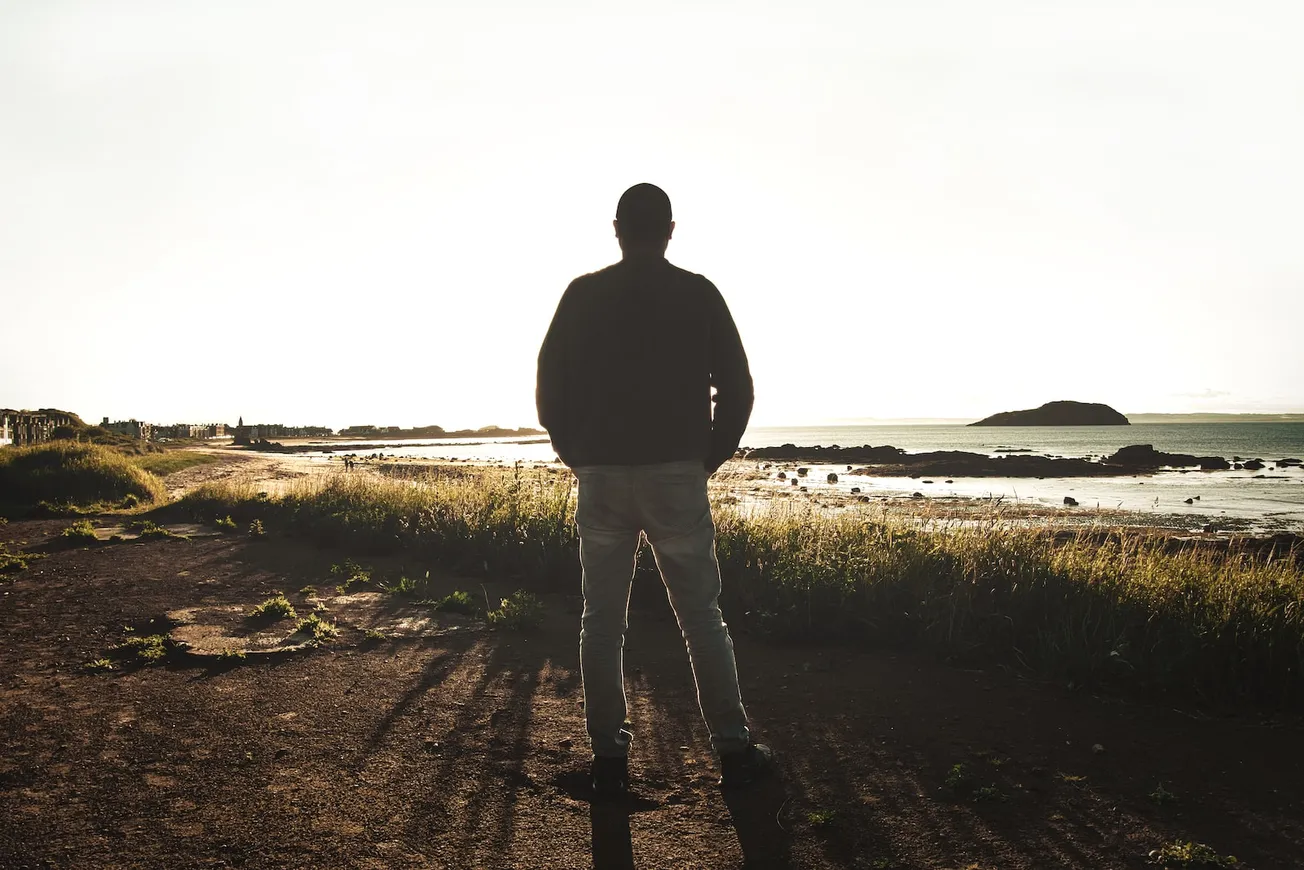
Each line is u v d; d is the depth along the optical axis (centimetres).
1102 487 3161
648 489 268
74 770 287
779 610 525
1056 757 311
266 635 496
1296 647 378
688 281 273
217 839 238
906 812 264
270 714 353
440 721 348
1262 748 321
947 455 5791
